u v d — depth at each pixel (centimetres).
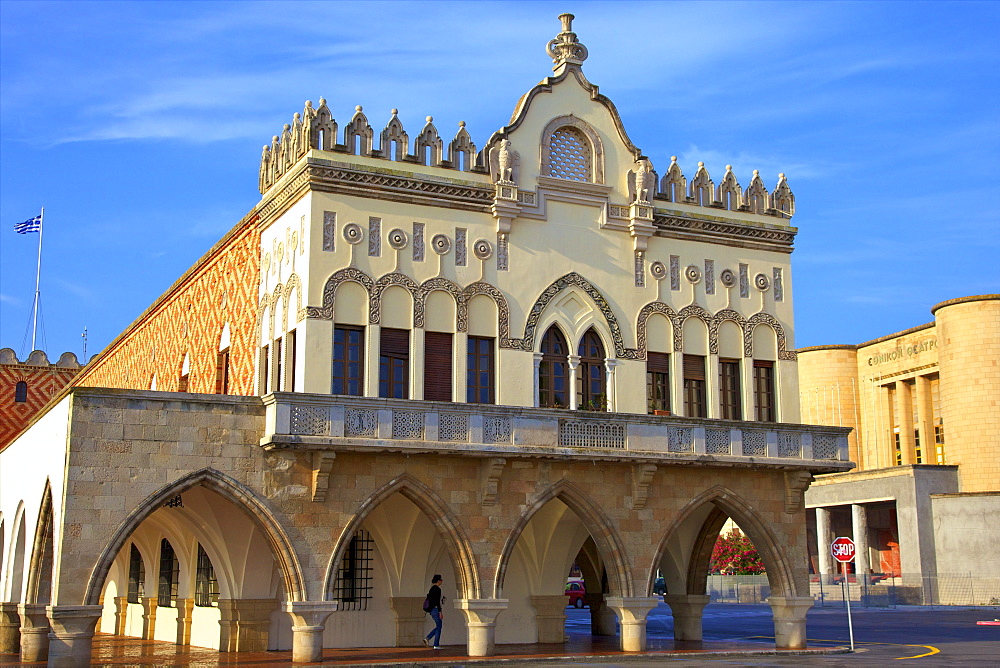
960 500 6450
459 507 3256
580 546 3944
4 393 6856
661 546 3516
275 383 3500
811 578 7875
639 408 3722
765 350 3994
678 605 4075
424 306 3462
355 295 3378
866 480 7019
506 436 3275
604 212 3778
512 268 3609
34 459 3509
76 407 2875
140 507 2900
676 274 3888
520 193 3647
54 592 2809
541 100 3759
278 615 3684
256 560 3600
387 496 3183
